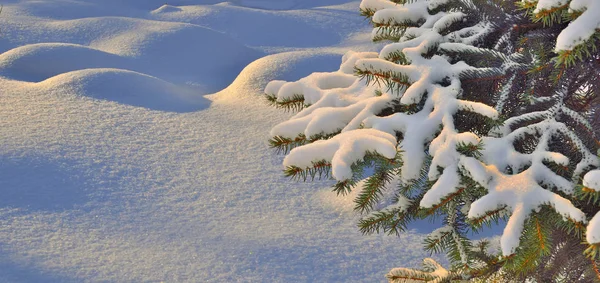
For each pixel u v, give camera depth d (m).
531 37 2.00
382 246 4.06
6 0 11.74
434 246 2.08
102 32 9.77
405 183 1.87
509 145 1.83
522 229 1.62
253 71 7.63
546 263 2.13
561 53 1.50
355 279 3.69
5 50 9.04
